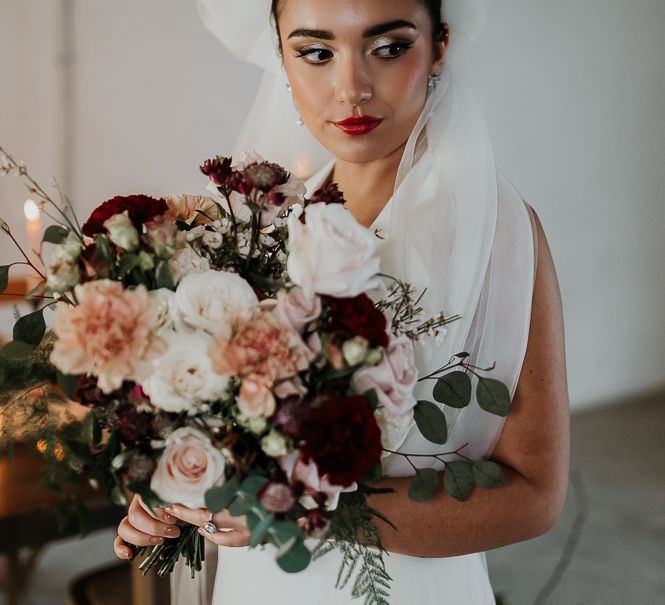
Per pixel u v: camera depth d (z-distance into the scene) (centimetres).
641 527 374
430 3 125
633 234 535
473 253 121
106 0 379
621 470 439
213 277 92
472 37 132
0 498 176
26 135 376
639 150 525
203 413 94
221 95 415
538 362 121
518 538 120
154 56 394
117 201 105
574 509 392
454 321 121
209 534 111
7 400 100
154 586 196
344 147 129
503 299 122
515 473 121
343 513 101
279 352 87
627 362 552
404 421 105
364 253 92
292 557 89
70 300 109
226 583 141
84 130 386
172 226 98
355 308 92
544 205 493
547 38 471
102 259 97
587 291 521
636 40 509
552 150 488
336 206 93
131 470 92
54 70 375
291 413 88
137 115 396
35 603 296
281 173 110
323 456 86
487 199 124
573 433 495
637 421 516
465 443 124
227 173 111
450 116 130
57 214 382
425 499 111
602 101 502
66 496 91
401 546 120
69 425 95
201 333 91
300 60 127
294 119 164
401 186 128
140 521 118
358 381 95
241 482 92
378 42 122
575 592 317
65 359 88
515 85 464
